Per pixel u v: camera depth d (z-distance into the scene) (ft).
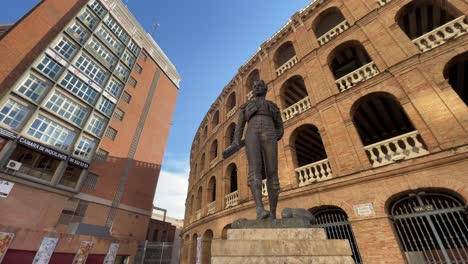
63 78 78.89
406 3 34.99
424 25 39.01
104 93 93.25
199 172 75.41
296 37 51.60
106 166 88.43
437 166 23.72
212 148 70.23
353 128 32.63
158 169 115.14
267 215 10.39
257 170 11.84
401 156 26.25
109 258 66.39
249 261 8.12
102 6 103.30
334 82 38.50
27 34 72.33
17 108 65.26
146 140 111.65
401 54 31.96
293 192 34.42
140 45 122.93
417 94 28.25
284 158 39.42
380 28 36.22
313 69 42.80
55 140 72.43
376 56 34.73
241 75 66.39
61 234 56.54
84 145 81.66
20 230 49.65
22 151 65.82
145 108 116.47
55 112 74.08
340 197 29.40
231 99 72.69
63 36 82.74
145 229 96.84
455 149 23.02
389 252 23.34
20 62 68.44
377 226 25.12
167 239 127.85
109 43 103.09
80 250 59.31
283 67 51.11
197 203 69.46
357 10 41.50
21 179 62.28
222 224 47.44
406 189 24.72
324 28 53.62
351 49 43.65
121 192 91.09
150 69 127.75
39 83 72.23
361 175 28.37
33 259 50.34
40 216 64.18
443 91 26.53
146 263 88.22
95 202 80.38
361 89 33.83
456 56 27.14
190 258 60.34
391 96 31.35
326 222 31.91
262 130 12.80
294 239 8.70
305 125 39.29
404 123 43.52
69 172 76.95
